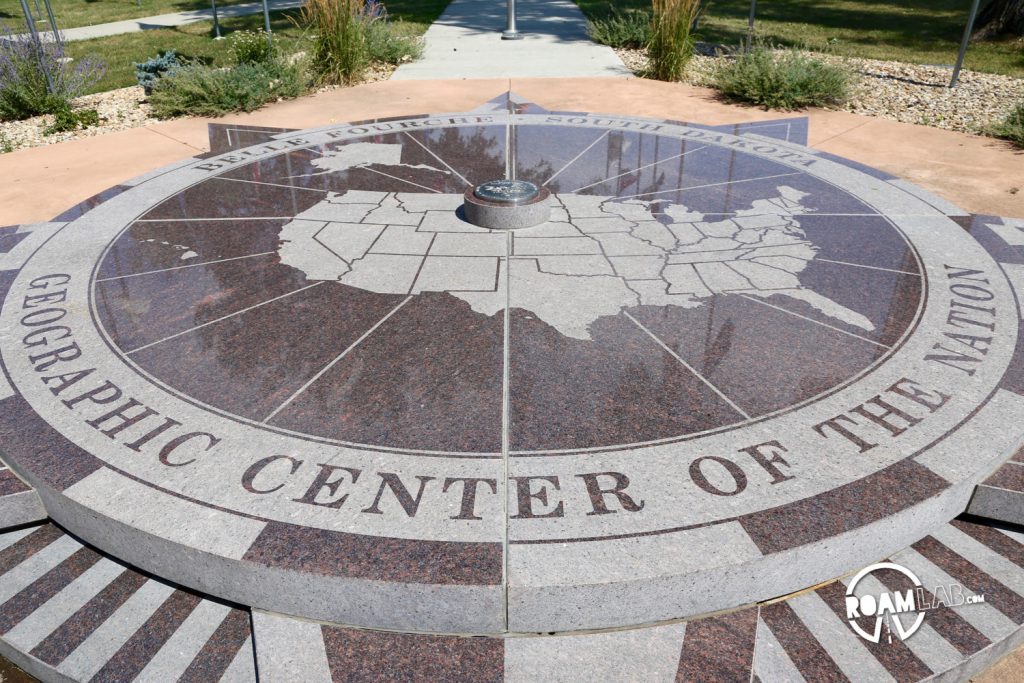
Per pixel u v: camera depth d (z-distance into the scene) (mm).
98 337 4426
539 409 3752
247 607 3059
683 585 2859
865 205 6387
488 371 4074
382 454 3436
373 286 5012
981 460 3389
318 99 10516
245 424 3650
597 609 2863
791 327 4480
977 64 13023
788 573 2996
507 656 2807
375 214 6215
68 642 2949
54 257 5461
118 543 3170
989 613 3023
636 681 2695
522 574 2816
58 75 10406
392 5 21391
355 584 2822
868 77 11938
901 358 4168
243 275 5168
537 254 5473
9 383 3984
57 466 3367
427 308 4730
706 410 3736
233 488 3225
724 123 9203
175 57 11219
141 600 3107
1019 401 3791
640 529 3006
